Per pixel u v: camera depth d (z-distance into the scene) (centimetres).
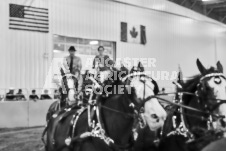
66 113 570
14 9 1716
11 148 1003
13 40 1711
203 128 490
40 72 1811
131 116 444
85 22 2075
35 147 1016
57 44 1931
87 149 465
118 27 2298
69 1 1980
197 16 3172
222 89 467
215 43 3438
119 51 2300
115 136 456
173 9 2816
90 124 473
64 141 516
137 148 560
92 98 515
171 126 525
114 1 2269
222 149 269
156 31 2634
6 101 1434
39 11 1822
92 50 2139
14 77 1706
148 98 433
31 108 1492
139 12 2472
